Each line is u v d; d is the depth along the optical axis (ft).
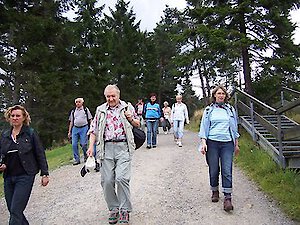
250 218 17.99
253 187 23.24
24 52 72.74
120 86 130.00
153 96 43.21
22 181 15.66
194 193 22.75
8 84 74.08
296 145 30.91
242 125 42.37
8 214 21.06
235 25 61.21
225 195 19.27
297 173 24.39
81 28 108.68
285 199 19.83
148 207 20.30
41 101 80.12
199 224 17.49
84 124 34.32
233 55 58.80
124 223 17.51
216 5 62.18
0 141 16.08
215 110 20.11
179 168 30.19
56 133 82.28
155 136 43.39
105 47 111.96
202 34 57.16
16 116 16.10
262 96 60.23
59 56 83.35
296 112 51.98
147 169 30.19
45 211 20.77
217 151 19.86
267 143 30.48
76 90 91.86
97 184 26.18
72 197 23.30
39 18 71.97
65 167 33.78
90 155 17.78
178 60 63.00
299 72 58.18
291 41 59.72
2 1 67.82
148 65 152.97
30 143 16.10
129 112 17.63
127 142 17.49
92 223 18.28
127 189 17.28
